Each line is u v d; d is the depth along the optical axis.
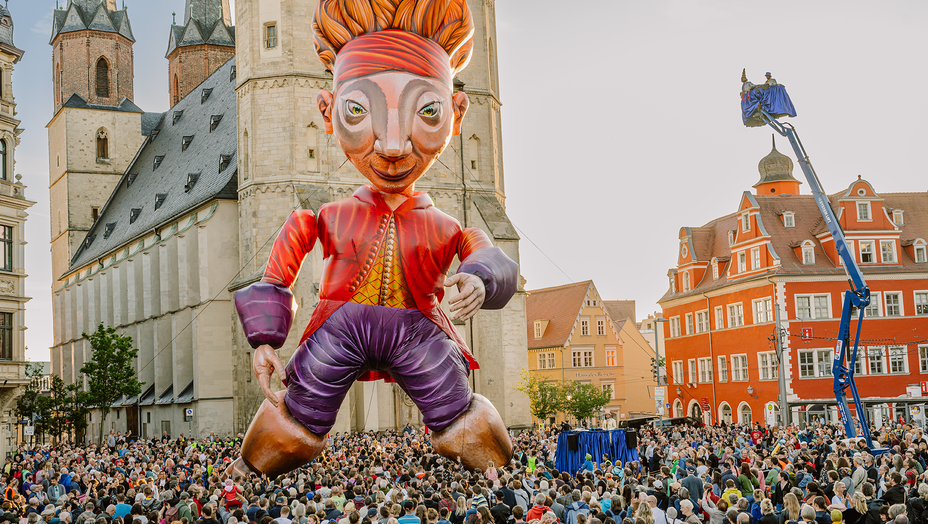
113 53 95.62
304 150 57.66
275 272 9.88
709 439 35.97
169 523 14.22
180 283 63.06
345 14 10.12
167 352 66.25
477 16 63.22
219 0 96.75
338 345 9.94
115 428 74.50
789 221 64.25
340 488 16.56
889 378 61.03
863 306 34.03
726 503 13.55
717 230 73.88
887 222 62.94
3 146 47.25
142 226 74.94
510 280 9.67
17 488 24.44
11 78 48.19
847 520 13.44
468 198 61.47
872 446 28.27
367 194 10.24
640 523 11.97
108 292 80.38
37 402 60.38
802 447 23.91
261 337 9.66
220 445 44.25
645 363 91.19
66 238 93.56
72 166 93.38
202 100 82.50
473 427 10.27
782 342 57.84
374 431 50.94
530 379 76.31
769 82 36.72
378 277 9.96
